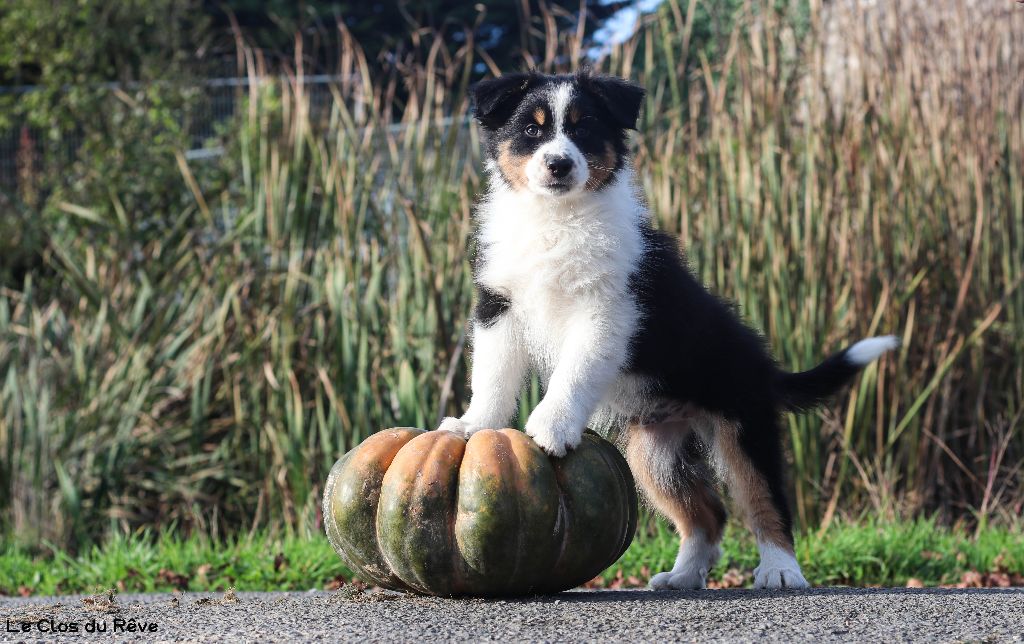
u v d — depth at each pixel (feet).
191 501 17.38
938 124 18.01
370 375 17.19
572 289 10.69
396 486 9.27
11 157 27.35
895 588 10.64
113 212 22.43
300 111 18.62
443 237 17.74
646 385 11.16
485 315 11.15
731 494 11.46
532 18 26.27
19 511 17.11
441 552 9.12
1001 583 13.65
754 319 16.60
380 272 17.51
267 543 15.49
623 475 9.98
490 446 9.29
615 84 11.66
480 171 17.75
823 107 18.26
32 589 13.97
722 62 18.97
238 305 17.78
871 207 17.37
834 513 16.44
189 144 24.08
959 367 17.43
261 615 8.97
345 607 9.23
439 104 18.63
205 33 33.35
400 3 22.61
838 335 16.85
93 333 18.38
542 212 10.91
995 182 18.01
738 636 7.78
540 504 9.11
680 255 12.00
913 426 16.79
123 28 29.07
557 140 10.93
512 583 9.29
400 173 18.33
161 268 19.58
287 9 37.27
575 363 10.39
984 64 18.26
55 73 28.19
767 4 18.40
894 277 17.42
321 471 16.84
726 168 17.35
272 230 18.31
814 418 16.43
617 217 10.94
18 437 17.53
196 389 17.54
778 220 17.01
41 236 22.61
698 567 11.48
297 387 16.79
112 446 17.38
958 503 17.13
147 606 9.83
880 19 18.71
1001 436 17.02
